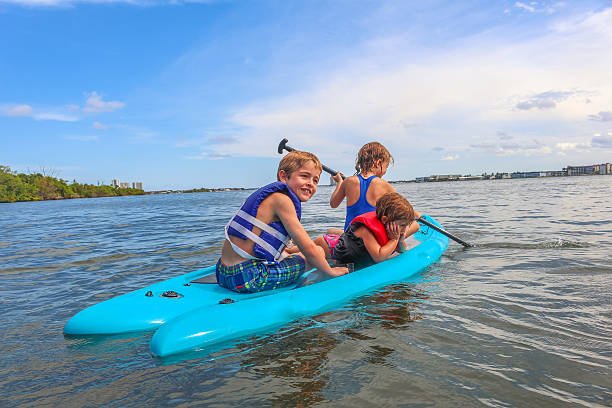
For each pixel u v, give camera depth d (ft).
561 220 22.25
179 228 27.99
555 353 5.78
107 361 6.06
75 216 53.11
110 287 10.96
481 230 19.29
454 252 13.93
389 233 10.25
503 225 21.09
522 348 5.97
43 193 257.34
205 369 5.64
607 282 9.35
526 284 9.41
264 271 8.50
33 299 9.96
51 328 7.70
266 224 8.41
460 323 7.02
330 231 12.25
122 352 6.37
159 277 12.02
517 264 11.60
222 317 6.84
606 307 7.65
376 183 11.52
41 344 6.86
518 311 7.55
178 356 6.11
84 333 7.14
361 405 4.59
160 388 5.16
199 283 9.12
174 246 18.47
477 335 6.48
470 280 10.00
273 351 6.15
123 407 4.74
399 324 7.09
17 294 10.52
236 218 8.48
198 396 4.91
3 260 16.31
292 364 5.68
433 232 15.29
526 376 5.16
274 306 7.50
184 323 6.55
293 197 8.57
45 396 5.09
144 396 4.98
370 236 10.15
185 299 8.04
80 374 5.67
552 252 13.16
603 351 5.82
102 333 7.11
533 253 13.15
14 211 82.02
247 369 5.58
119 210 68.03
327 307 8.14
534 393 4.77
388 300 8.52
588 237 15.84
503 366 5.43
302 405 4.63
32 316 8.55
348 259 10.69
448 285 9.58
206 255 15.65
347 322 7.29
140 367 5.80
